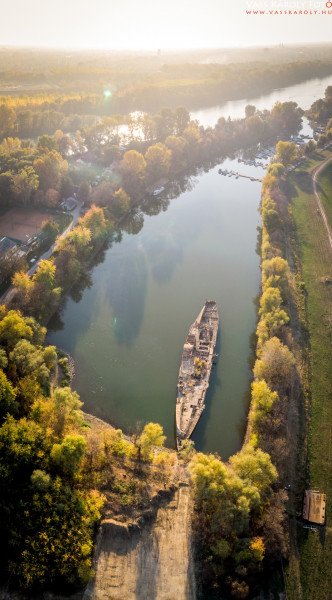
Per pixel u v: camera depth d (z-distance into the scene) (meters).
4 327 150.88
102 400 152.25
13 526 103.50
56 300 186.38
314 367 162.88
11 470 108.25
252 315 191.88
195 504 117.44
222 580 103.75
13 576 98.69
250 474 116.50
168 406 151.12
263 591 104.31
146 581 104.25
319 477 129.25
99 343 175.38
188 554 109.00
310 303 193.75
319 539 115.00
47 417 125.94
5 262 196.25
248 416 145.62
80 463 119.75
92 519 109.44
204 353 165.88
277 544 108.25
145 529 114.19
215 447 139.38
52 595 98.06
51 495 107.88
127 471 126.25
